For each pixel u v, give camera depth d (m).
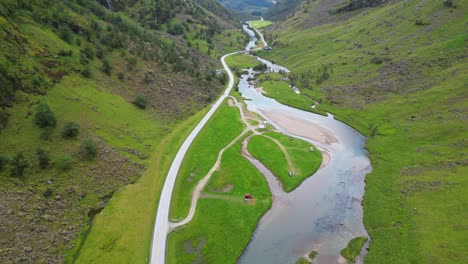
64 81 108.94
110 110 111.75
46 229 67.38
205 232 74.81
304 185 94.75
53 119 89.31
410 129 118.31
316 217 81.81
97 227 71.62
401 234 73.56
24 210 68.19
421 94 137.25
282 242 73.69
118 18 191.50
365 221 79.94
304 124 136.75
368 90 156.75
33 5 133.50
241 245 71.94
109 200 80.00
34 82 96.75
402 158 104.38
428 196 83.38
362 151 114.62
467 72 137.00
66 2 162.25
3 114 82.19
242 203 85.12
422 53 165.88
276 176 98.50
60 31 130.25
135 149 101.06
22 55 99.88
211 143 115.31
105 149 94.19
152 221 76.69
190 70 175.12
